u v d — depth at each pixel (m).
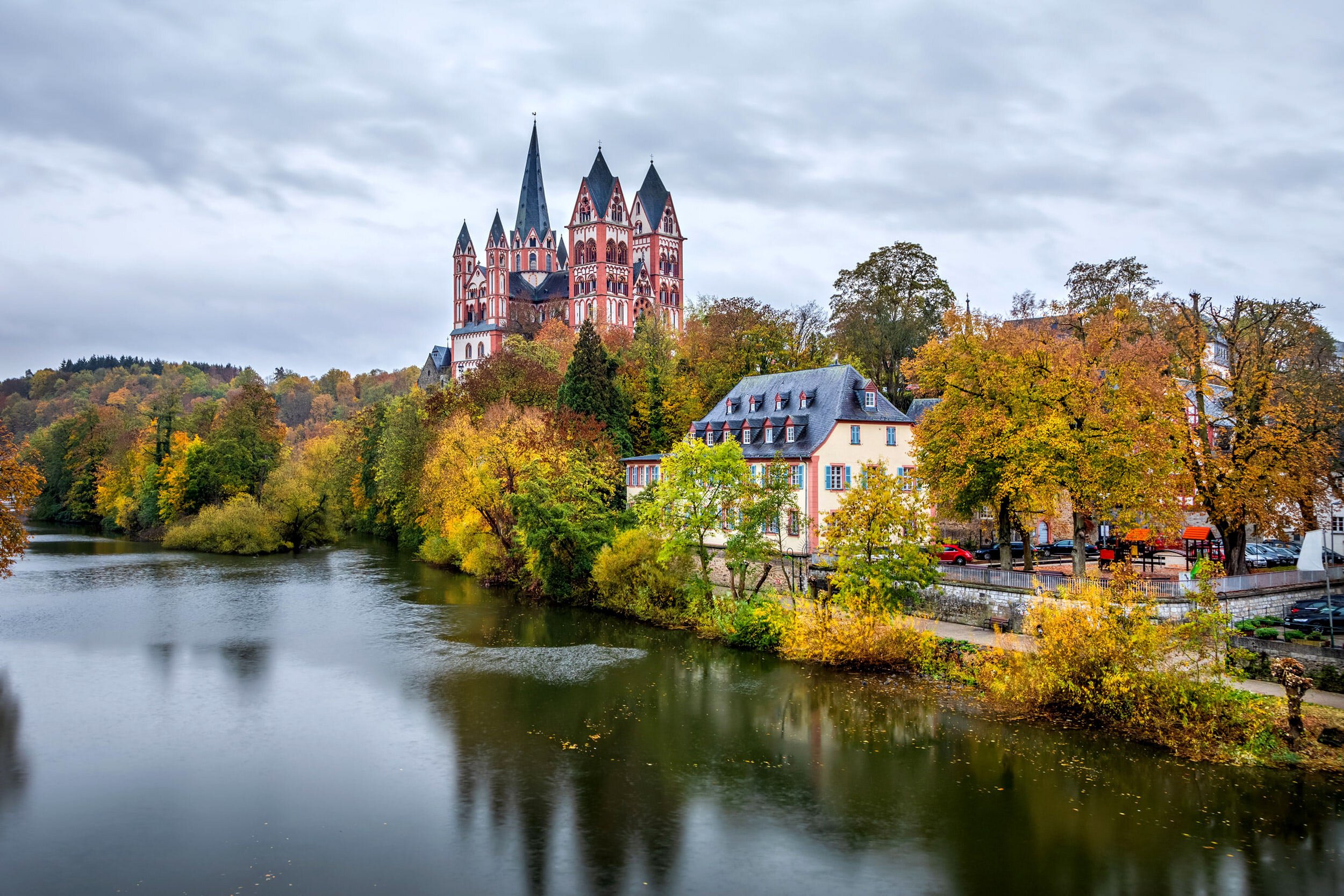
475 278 193.50
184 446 115.62
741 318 96.81
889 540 42.16
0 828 25.50
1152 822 25.72
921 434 50.44
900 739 32.59
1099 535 68.25
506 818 26.27
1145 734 32.03
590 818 26.30
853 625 41.78
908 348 83.62
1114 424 42.56
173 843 24.67
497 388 85.56
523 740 32.75
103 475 128.00
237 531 91.56
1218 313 49.81
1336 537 50.09
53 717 35.03
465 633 50.31
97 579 71.56
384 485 95.94
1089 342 45.16
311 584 68.75
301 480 102.00
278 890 22.23
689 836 25.17
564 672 41.66
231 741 32.44
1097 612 33.53
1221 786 28.08
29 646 46.78
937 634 43.28
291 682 40.09
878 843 24.72
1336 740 29.66
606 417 77.81
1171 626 33.09
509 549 67.06
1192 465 47.12
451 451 71.06
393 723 34.44
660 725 34.25
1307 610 39.62
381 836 25.14
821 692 38.28
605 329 135.12
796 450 62.91
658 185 185.38
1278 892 22.05
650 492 54.12
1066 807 26.73
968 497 49.16
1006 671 36.19
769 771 29.67
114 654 44.94
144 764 30.20
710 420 74.19
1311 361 56.28
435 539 82.00
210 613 56.34
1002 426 45.16
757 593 49.94
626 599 54.88
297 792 28.02
